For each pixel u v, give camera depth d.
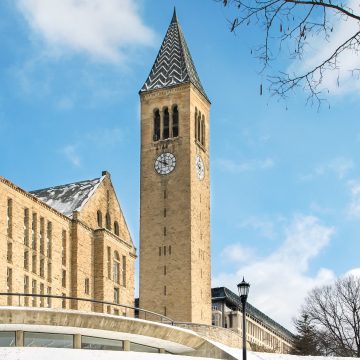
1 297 91.00
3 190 93.50
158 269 129.00
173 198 132.12
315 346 121.81
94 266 110.69
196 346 80.25
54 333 72.62
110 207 118.44
